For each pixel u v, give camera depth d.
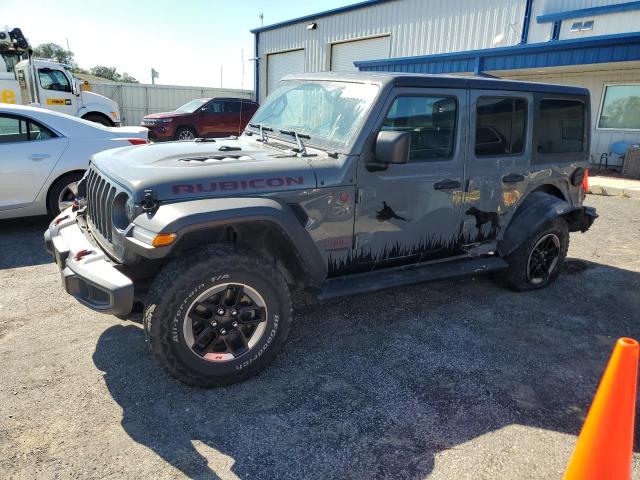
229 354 3.09
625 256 6.13
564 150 4.81
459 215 4.09
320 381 3.23
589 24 13.28
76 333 3.75
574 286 5.07
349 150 3.41
